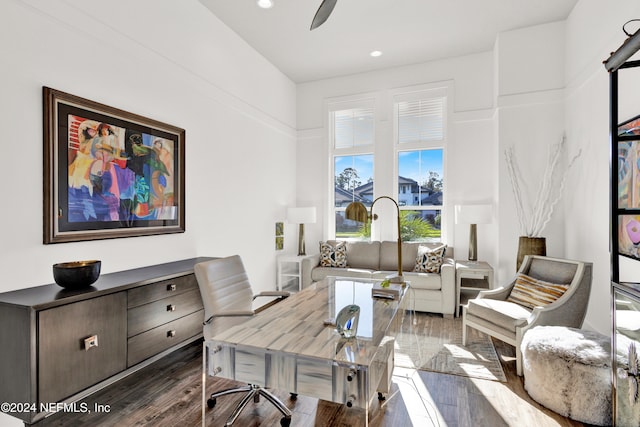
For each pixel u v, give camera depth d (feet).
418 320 12.46
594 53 9.86
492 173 14.47
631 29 7.95
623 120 8.41
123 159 8.18
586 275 8.66
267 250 15.16
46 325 5.26
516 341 8.17
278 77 16.25
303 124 18.02
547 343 6.96
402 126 16.39
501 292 10.12
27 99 6.30
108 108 7.78
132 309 6.79
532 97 12.63
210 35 11.44
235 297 7.52
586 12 10.42
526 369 7.30
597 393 6.16
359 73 16.84
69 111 6.97
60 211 6.78
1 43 5.91
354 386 4.03
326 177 17.58
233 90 12.70
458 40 13.64
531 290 9.41
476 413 6.61
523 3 11.18
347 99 17.08
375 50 14.40
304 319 5.81
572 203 11.53
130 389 7.47
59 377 5.43
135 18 8.59
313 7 11.21
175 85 9.92
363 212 7.93
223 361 4.80
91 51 7.49
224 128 12.19
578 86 10.99
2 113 5.94
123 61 8.27
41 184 6.52
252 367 4.61
